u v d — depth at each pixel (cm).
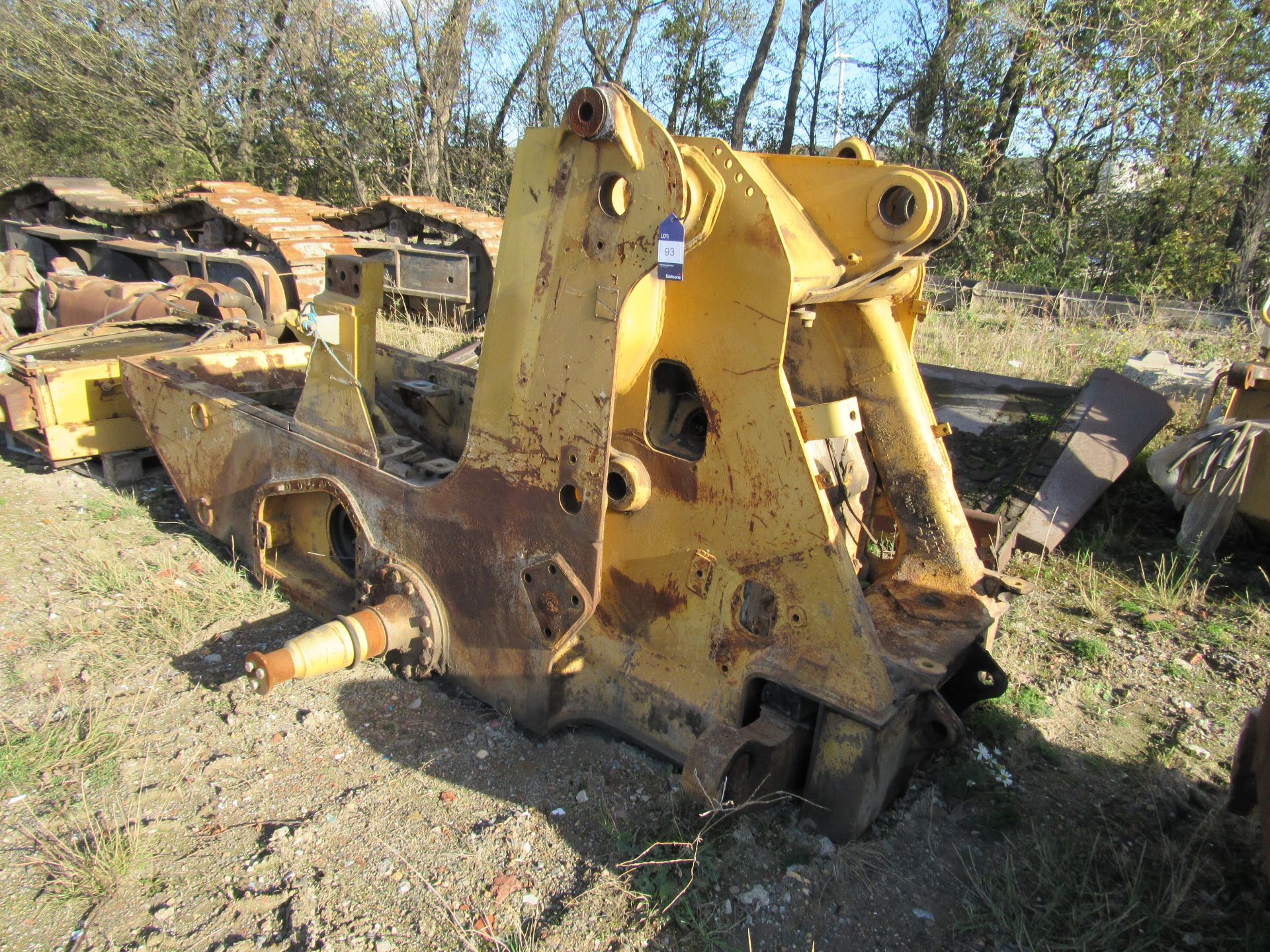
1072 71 1348
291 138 1758
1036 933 219
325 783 265
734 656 247
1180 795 275
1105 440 471
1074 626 383
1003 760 289
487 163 1892
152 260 949
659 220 209
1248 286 1274
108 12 1619
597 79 1906
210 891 225
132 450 490
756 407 229
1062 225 1460
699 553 250
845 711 223
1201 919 226
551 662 269
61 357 498
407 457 316
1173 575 421
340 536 347
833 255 243
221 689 309
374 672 319
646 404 253
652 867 231
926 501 292
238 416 360
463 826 248
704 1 1839
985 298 1000
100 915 217
